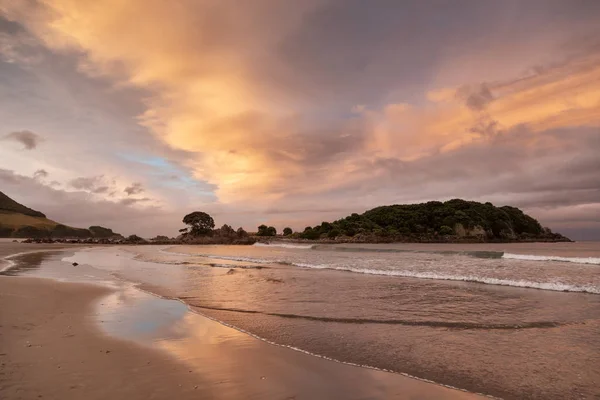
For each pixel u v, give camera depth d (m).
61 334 8.04
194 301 13.11
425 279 19.36
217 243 127.31
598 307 11.62
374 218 144.88
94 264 29.83
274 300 13.31
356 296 14.14
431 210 141.38
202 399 5.06
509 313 10.95
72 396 4.91
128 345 7.47
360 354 7.39
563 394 5.57
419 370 6.55
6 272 21.83
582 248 63.94
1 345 7.05
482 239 124.31
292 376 6.14
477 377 6.23
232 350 7.50
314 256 42.19
